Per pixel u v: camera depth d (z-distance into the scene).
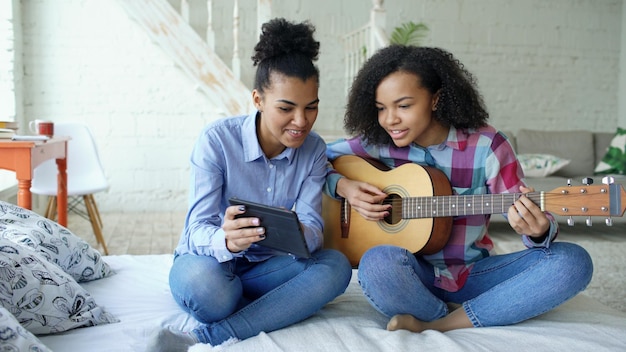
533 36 6.31
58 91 5.27
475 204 1.68
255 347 1.48
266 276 1.72
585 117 6.49
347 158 2.01
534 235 1.58
